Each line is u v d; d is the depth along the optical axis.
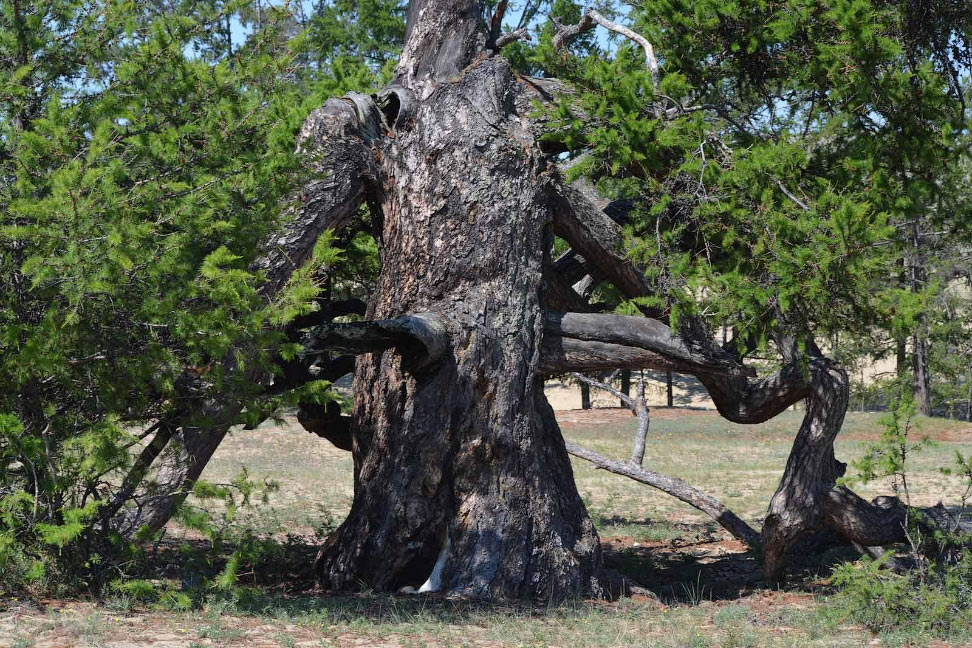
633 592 10.06
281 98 8.90
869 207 8.84
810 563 12.10
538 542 9.82
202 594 7.62
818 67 9.46
